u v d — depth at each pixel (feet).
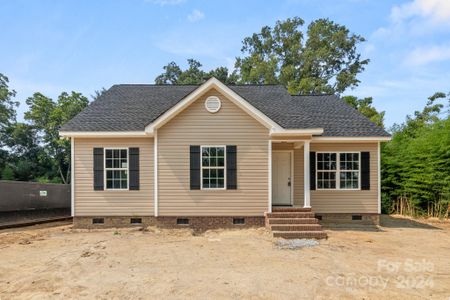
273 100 52.85
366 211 45.39
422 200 54.39
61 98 129.39
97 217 42.55
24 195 49.80
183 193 41.50
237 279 21.93
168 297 18.80
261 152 41.42
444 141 50.37
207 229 41.14
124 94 54.65
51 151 129.80
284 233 36.45
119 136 42.29
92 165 42.83
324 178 46.03
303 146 45.65
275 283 21.17
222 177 41.65
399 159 57.41
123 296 18.99
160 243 33.78
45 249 31.12
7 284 21.18
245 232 39.14
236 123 41.50
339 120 49.08
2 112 123.95
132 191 42.65
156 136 41.45
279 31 135.95
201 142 41.45
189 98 40.50
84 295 19.17
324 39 131.95
